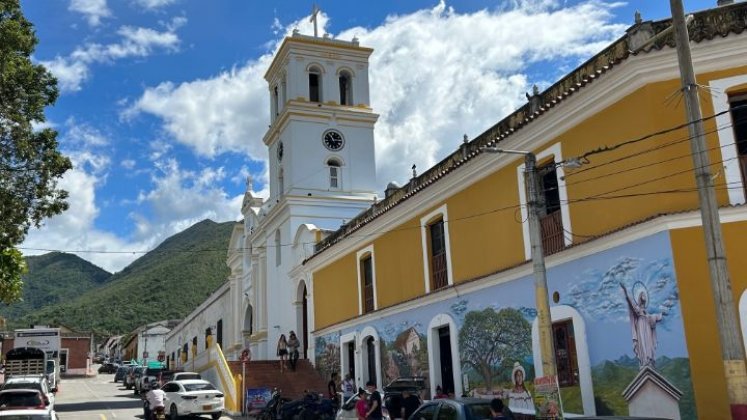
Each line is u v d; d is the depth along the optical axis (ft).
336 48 128.98
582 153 48.96
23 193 65.62
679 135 42.50
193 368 120.98
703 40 42.68
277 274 122.52
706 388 38.60
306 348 108.99
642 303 42.60
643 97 44.01
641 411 41.88
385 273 77.97
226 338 159.12
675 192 41.91
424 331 68.28
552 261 50.39
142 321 429.79
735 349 28.84
